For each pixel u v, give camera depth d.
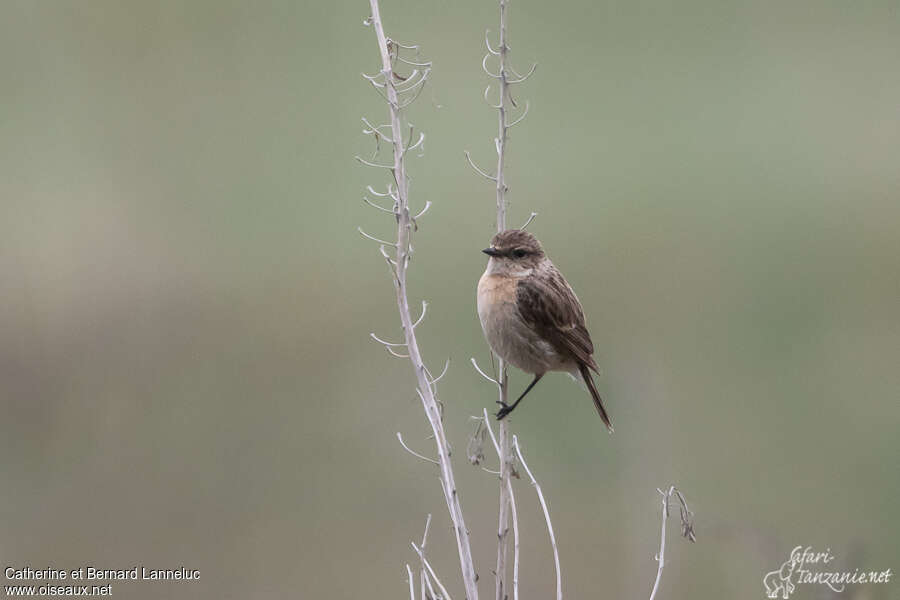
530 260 10.09
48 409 14.53
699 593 11.30
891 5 29.61
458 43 24.14
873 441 14.07
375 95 23.19
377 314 16.61
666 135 23.16
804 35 28.11
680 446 13.66
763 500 12.76
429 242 18.73
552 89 24.84
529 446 13.77
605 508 12.84
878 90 25.38
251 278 17.64
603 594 11.75
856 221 19.86
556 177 21.12
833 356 15.80
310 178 20.66
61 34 24.50
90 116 22.19
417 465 13.54
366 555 12.42
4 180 19.70
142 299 16.84
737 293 17.31
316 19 25.86
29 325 15.92
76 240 18.05
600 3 28.75
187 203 19.62
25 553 12.14
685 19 28.64
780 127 23.88
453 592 11.92
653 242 19.19
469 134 21.75
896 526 12.37
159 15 25.52
